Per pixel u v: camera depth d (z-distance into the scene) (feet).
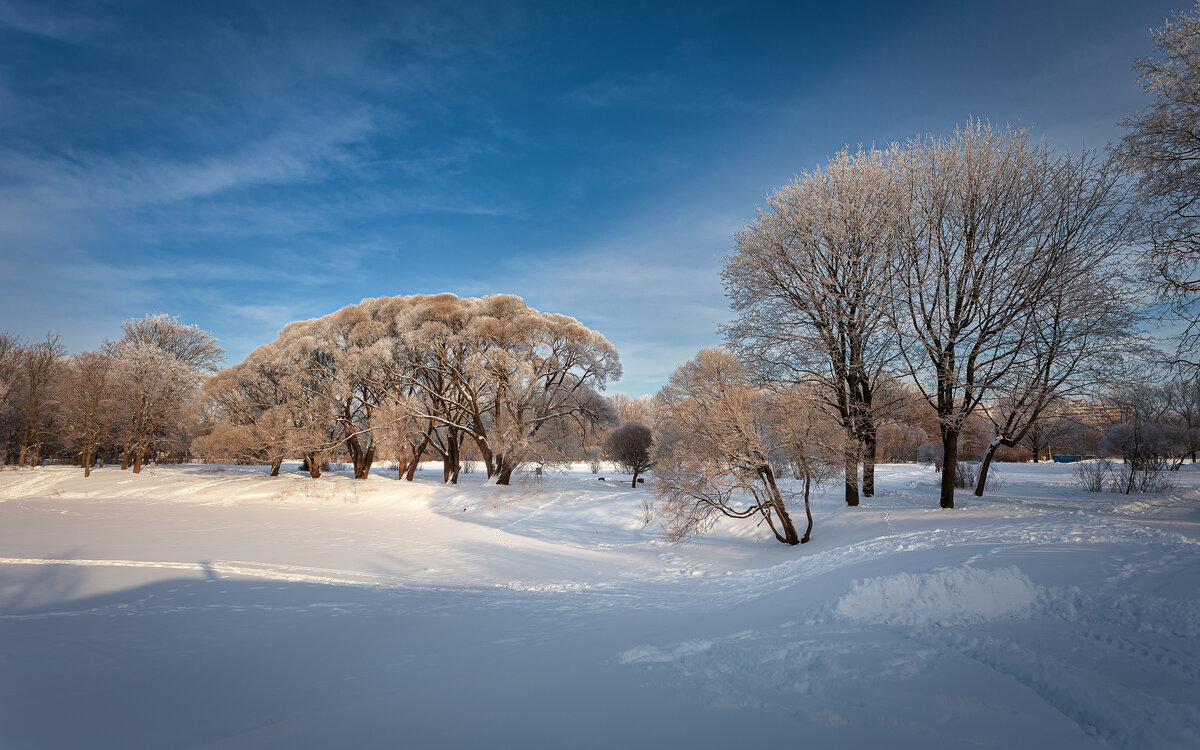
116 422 159.63
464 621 31.14
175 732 16.67
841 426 67.31
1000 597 22.62
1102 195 62.13
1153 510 61.36
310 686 20.44
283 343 140.56
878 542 42.83
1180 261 49.03
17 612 33.17
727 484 63.52
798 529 69.62
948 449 66.54
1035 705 14.55
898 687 15.96
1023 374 64.54
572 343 124.88
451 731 15.10
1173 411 145.69
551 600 38.45
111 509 107.04
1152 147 48.24
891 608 23.53
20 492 133.18
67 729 17.02
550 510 103.86
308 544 67.72
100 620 30.86
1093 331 62.44
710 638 22.84
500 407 129.08
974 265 64.80
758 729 13.97
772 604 30.91
